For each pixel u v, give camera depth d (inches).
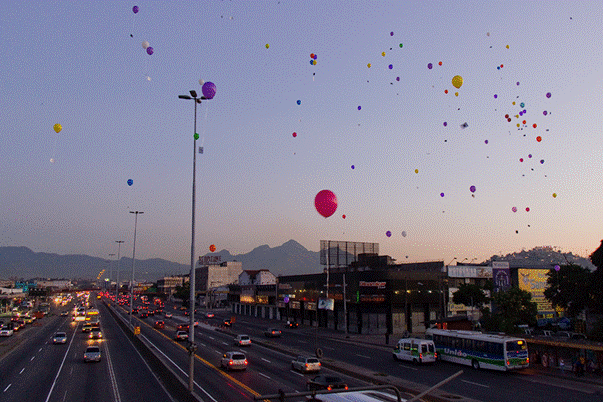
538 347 1483.8
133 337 2188.7
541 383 1192.8
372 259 3353.8
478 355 1432.1
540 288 3193.9
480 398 1005.2
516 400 984.9
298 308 3513.8
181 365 1496.1
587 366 1338.6
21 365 1502.2
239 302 4990.2
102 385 1143.0
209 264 7012.8
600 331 1695.4
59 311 5575.8
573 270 2365.9
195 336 2527.1
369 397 553.0
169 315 4097.0
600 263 2006.6
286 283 3772.1
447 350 1593.3
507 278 2807.6
